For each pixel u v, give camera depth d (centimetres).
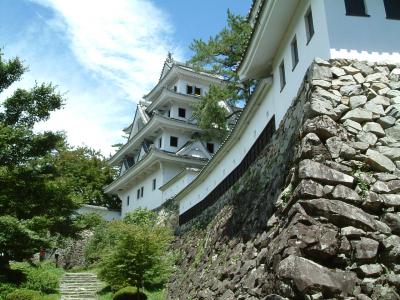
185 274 1788
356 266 728
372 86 930
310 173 819
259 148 1470
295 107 1081
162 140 3562
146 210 3150
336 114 896
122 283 1628
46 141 1748
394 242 748
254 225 1190
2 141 1628
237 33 2545
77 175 4091
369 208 798
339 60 951
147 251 1634
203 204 2172
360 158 852
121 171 4288
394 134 875
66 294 1889
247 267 1041
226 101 2898
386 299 688
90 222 2320
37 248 1619
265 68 1439
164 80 3991
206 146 3625
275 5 1140
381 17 1010
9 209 1642
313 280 691
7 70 1773
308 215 780
